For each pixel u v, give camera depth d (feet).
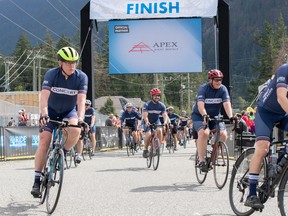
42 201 20.84
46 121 18.80
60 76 19.94
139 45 63.10
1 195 23.66
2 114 102.06
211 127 27.43
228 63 58.95
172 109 63.26
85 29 61.93
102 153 61.62
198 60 62.39
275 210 19.19
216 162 25.75
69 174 33.19
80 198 22.47
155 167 36.04
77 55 19.74
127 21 63.05
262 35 236.84
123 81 339.57
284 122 17.12
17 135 50.44
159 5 61.52
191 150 69.51
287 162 15.85
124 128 56.03
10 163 44.91
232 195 18.52
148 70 63.00
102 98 327.26
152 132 37.32
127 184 27.43
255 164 16.84
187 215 18.40
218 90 26.45
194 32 62.13
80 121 19.25
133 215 18.51
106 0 62.39
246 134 37.01
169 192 24.20
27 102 123.24
